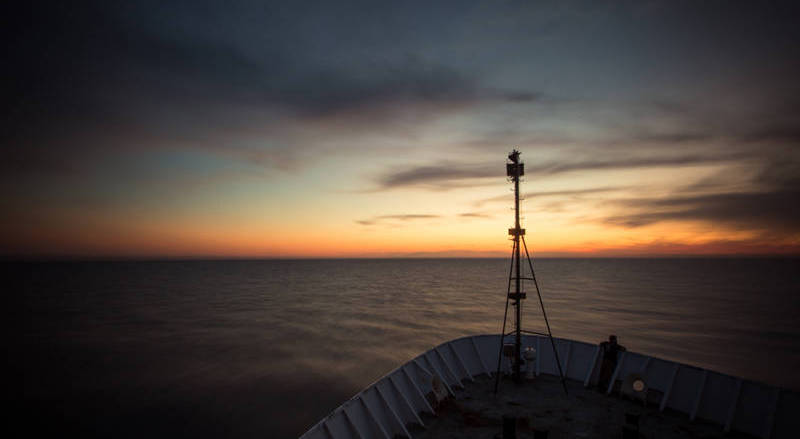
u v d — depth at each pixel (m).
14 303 75.50
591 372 10.64
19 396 25.48
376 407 7.92
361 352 36.53
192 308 66.69
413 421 8.31
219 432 20.08
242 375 29.69
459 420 8.48
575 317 53.16
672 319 51.34
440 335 43.59
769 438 7.37
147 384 27.64
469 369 11.55
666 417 8.55
